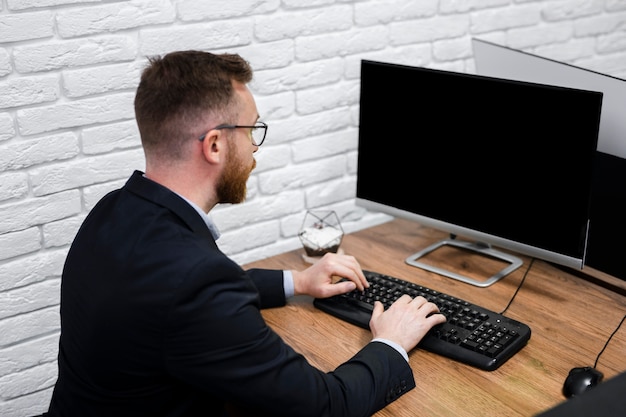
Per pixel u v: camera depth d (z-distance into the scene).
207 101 1.21
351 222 2.35
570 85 1.73
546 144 1.52
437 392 1.31
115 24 1.80
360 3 2.15
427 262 1.78
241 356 1.15
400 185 1.78
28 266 1.85
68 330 1.25
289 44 2.06
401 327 1.40
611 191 1.64
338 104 2.20
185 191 1.25
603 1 2.66
